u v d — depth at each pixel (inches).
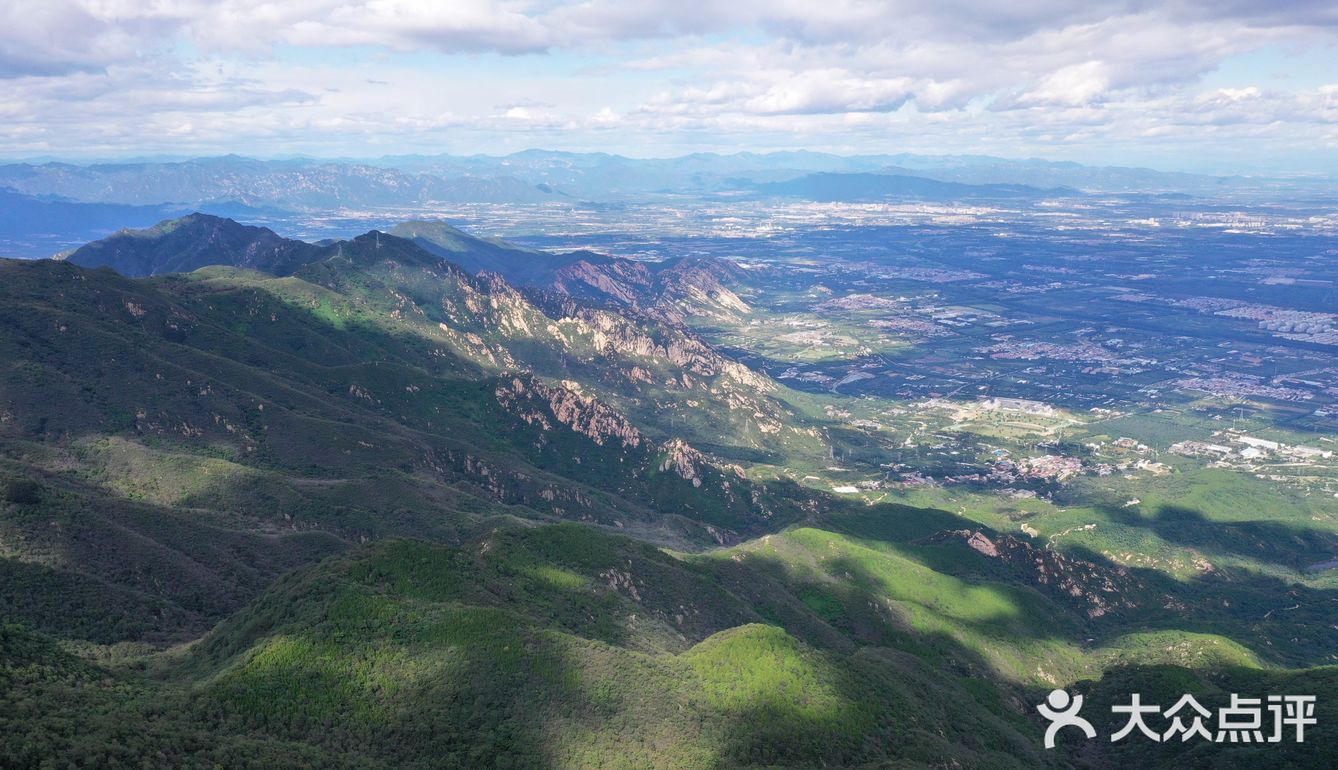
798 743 5226.4
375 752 4397.1
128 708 4146.2
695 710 5251.0
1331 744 5876.0
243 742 4065.0
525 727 4744.1
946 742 5935.0
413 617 5383.9
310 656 4933.6
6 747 3368.6
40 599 6067.9
